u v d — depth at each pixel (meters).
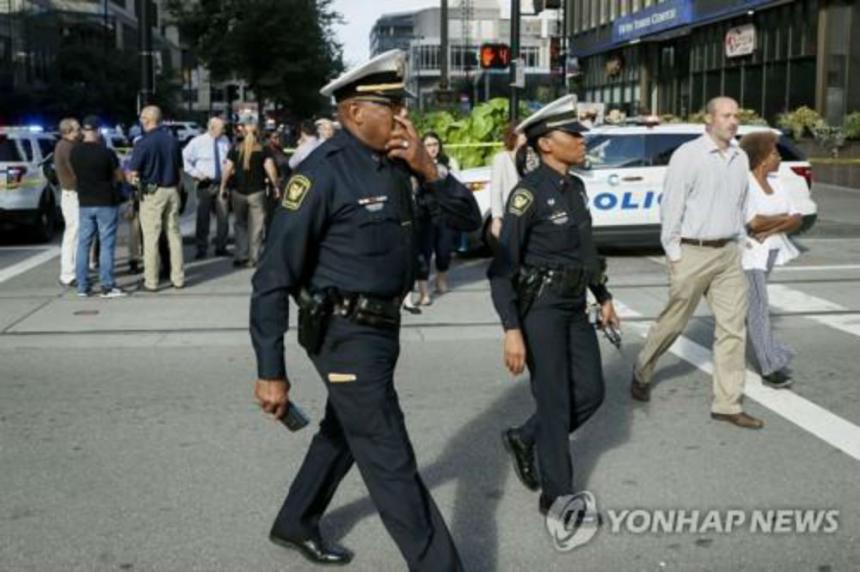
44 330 9.20
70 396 7.04
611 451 5.80
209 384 7.32
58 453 5.82
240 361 8.02
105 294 10.84
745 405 6.70
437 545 3.65
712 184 6.11
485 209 13.26
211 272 12.54
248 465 5.59
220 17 35.03
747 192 6.30
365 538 4.63
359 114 3.60
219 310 10.06
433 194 3.70
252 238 12.80
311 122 13.35
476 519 4.84
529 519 4.84
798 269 12.32
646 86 45.06
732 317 6.23
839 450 5.79
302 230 3.60
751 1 31.91
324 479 4.32
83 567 4.35
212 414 6.55
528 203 4.56
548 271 4.60
